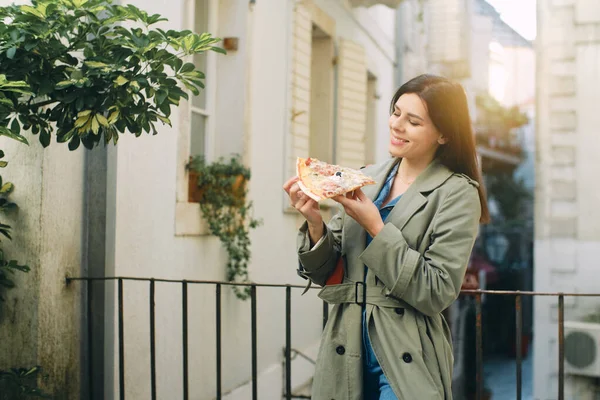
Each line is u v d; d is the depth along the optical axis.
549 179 7.07
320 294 2.32
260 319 6.26
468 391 8.20
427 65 15.64
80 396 3.89
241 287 5.75
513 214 24.91
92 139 3.13
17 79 2.93
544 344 6.88
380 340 2.21
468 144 2.29
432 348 2.23
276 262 6.66
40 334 3.63
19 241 3.66
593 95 7.00
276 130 6.57
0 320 3.66
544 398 6.80
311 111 8.27
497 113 23.91
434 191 2.24
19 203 3.67
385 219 2.27
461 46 15.62
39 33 2.88
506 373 9.31
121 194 4.12
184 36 2.99
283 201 6.79
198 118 5.61
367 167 2.51
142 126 3.08
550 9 7.14
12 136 2.79
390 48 11.26
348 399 2.25
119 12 2.99
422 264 2.13
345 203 2.17
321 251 2.31
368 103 10.33
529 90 25.09
